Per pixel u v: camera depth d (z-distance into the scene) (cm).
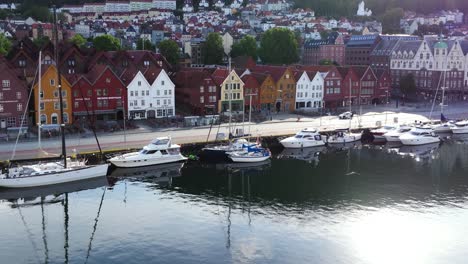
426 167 8119
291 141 9262
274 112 12381
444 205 6222
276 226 5450
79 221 5522
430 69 15975
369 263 4678
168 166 7906
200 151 8344
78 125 9525
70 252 4803
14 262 4603
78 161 7119
